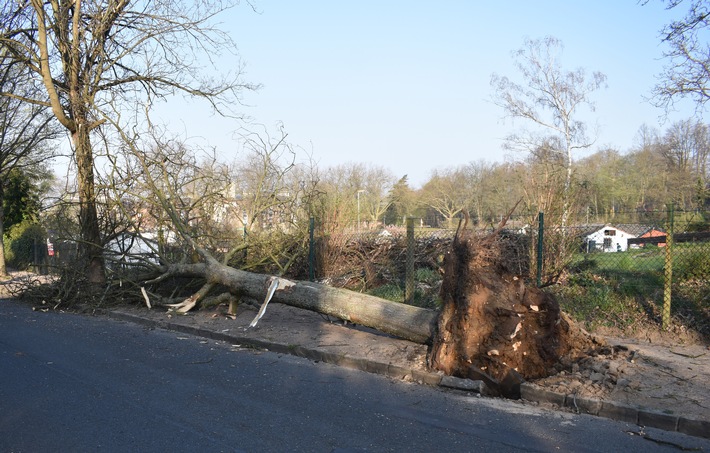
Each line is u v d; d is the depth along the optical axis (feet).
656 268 34.60
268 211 45.70
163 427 16.79
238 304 36.58
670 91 36.78
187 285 39.93
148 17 44.34
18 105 69.77
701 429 16.57
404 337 26.00
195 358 26.04
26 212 96.32
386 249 44.32
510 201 134.92
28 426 16.74
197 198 44.16
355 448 15.40
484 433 16.75
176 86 45.96
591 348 22.74
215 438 15.94
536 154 98.53
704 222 29.66
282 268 41.63
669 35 30.68
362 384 21.97
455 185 154.61
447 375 21.99
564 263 34.12
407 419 17.93
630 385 19.52
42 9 41.45
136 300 40.93
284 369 24.21
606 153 128.06
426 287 38.63
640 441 16.24
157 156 42.24
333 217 45.32
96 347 28.25
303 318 34.01
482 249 22.68
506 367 20.92
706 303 28.50
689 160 118.11
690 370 21.42
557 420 17.97
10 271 83.71
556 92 101.50
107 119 40.98
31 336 31.01
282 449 15.21
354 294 28.35
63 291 41.96
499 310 21.52
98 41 42.80
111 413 18.01
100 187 41.68
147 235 45.06
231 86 52.70
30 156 87.45
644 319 28.30
